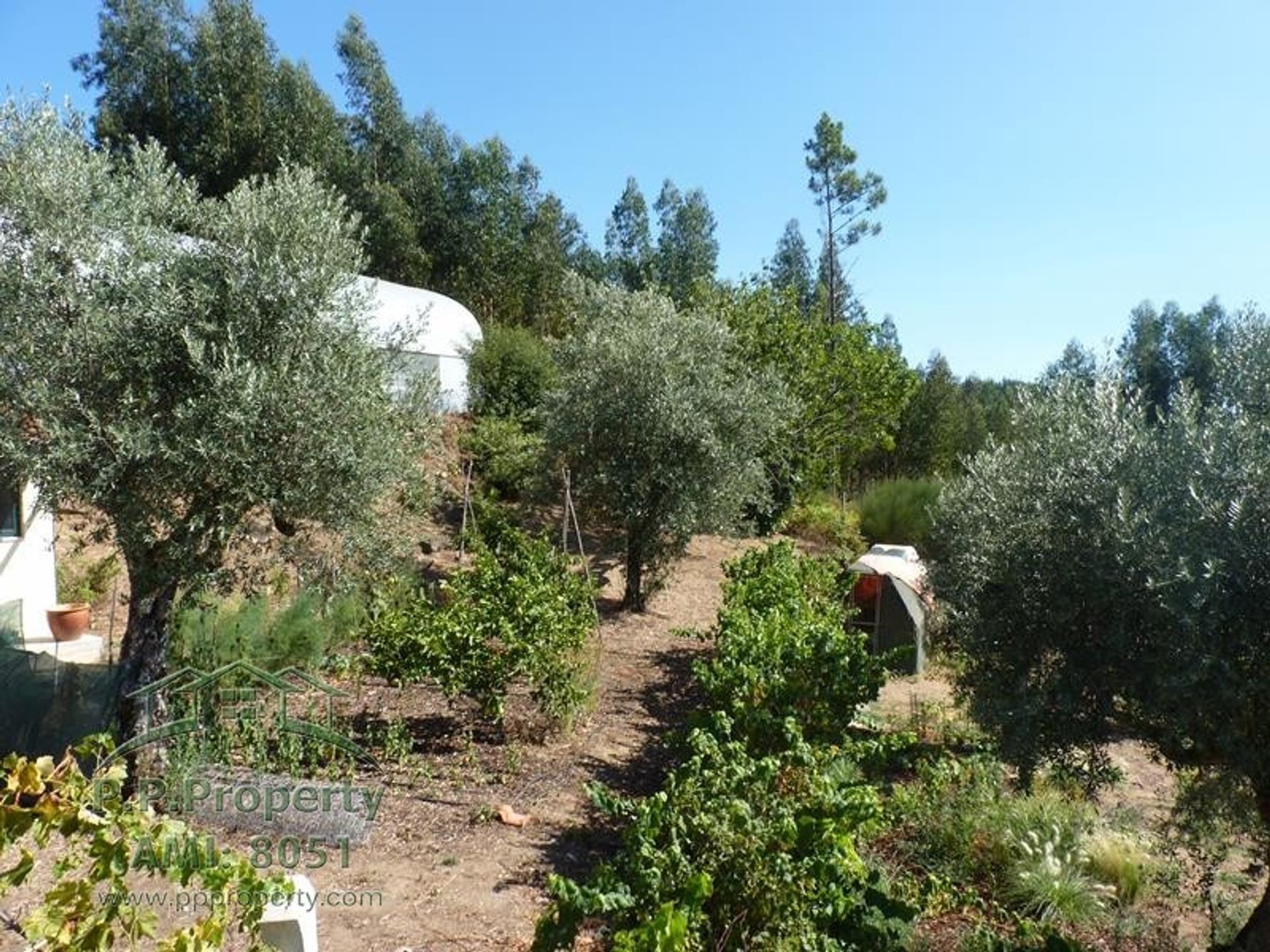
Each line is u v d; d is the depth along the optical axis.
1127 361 5.11
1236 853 6.45
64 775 2.17
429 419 6.70
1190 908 5.58
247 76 30.69
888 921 3.75
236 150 29.94
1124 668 4.38
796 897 3.38
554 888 3.16
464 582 7.75
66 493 4.99
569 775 6.64
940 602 6.86
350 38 35.91
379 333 6.66
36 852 4.29
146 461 5.09
